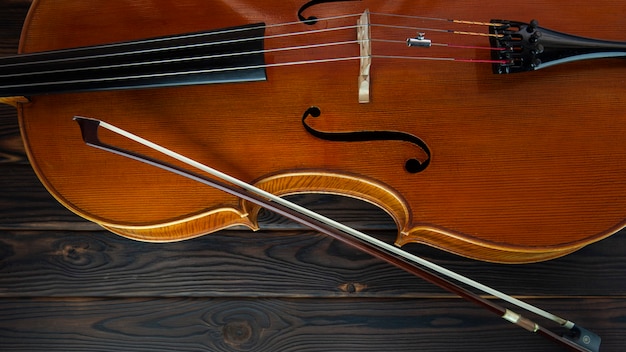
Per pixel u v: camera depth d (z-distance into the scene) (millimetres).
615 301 1011
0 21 1073
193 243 1034
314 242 1034
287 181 910
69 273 1030
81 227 1036
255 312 1022
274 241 1034
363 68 859
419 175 874
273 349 1016
